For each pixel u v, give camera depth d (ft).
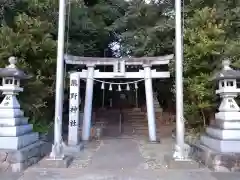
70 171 20.07
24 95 29.91
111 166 21.97
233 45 27.96
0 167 19.42
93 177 18.44
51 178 18.10
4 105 21.54
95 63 36.68
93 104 66.74
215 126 23.75
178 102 22.41
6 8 31.58
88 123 36.88
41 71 31.65
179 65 22.80
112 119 55.47
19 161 19.60
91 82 36.86
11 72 21.66
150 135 36.29
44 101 32.89
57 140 22.07
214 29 28.04
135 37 41.75
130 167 21.61
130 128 48.93
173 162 20.89
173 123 50.16
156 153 28.04
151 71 36.91
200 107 28.73
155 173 19.53
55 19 34.30
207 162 21.56
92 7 47.01
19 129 21.54
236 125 21.07
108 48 55.62
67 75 35.70
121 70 36.70
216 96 28.37
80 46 41.32
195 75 30.04
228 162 19.81
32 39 29.73
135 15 42.37
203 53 28.02
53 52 31.27
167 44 39.93
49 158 21.71
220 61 27.99
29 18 29.84
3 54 27.53
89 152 28.73
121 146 33.01
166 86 46.98
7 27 28.73
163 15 42.88
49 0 32.71
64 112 46.83
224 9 32.65
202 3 32.96
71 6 37.24
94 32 44.19
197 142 27.50
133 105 68.23
